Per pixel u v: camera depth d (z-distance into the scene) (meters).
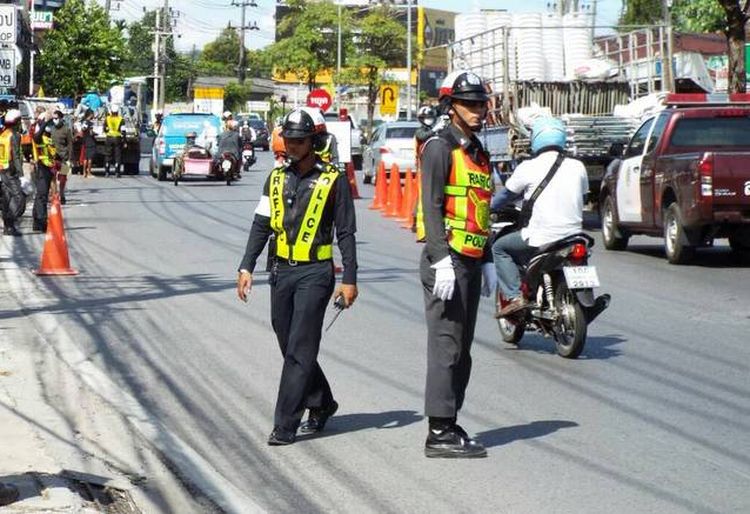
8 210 29.25
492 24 35.94
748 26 55.28
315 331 10.40
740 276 22.19
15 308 17.94
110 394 12.30
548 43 34.34
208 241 27.78
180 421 11.27
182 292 19.59
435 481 9.32
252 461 9.94
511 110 32.59
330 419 11.35
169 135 51.91
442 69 114.44
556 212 14.23
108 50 83.69
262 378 13.16
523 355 14.62
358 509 8.63
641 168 25.28
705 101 26.30
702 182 22.81
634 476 9.45
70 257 24.58
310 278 10.32
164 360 14.10
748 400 12.13
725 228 23.20
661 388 12.71
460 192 9.82
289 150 10.28
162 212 35.97
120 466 9.76
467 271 9.87
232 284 20.53
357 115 96.50
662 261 24.78
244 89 148.00
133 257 24.55
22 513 8.09
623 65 35.12
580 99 33.28
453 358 9.93
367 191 46.41
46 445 10.09
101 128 56.19
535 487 9.15
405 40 85.19
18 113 29.17
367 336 15.73
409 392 12.48
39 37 89.19
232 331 16.05
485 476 9.45
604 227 27.36
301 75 89.88
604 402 12.05
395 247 26.78
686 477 9.42
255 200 41.06
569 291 14.20
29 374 13.19
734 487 9.15
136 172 57.22
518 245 14.52
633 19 72.94
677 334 16.03
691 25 47.03
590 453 10.14
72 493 8.58
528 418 11.39
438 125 9.95
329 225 10.39
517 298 14.65
